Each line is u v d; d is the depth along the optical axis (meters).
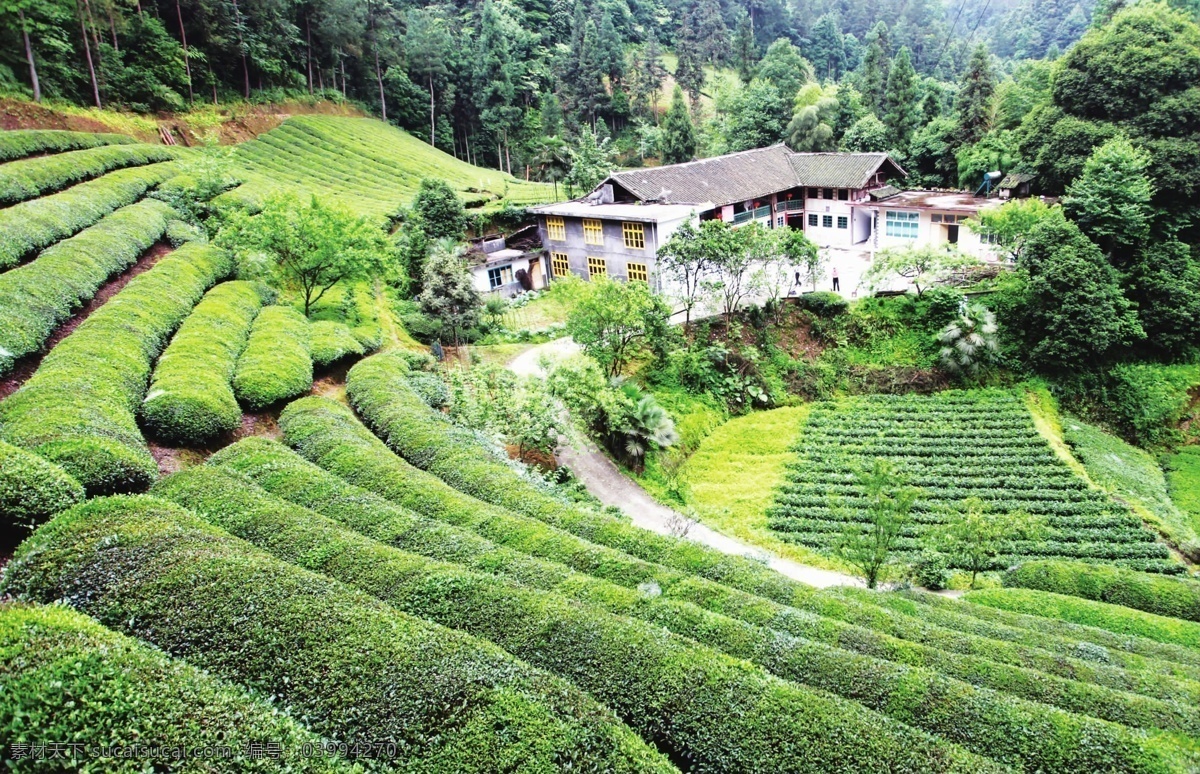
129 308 29.89
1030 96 66.38
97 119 59.31
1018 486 36.31
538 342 46.88
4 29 55.88
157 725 10.88
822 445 40.25
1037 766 14.66
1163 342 45.84
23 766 9.94
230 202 49.16
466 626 16.27
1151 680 19.19
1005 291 47.00
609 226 51.97
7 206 39.00
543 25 118.56
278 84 83.31
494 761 12.00
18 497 16.55
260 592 14.74
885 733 13.95
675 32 136.00
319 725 12.62
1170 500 38.34
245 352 31.44
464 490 25.23
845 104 79.81
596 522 23.95
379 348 39.28
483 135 101.44
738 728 14.12
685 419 40.72
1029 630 22.83
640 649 15.62
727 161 61.25
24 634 11.67
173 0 71.25
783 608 19.61
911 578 30.03
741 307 47.66
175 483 20.48
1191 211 48.50
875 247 57.59
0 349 24.38
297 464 23.30
